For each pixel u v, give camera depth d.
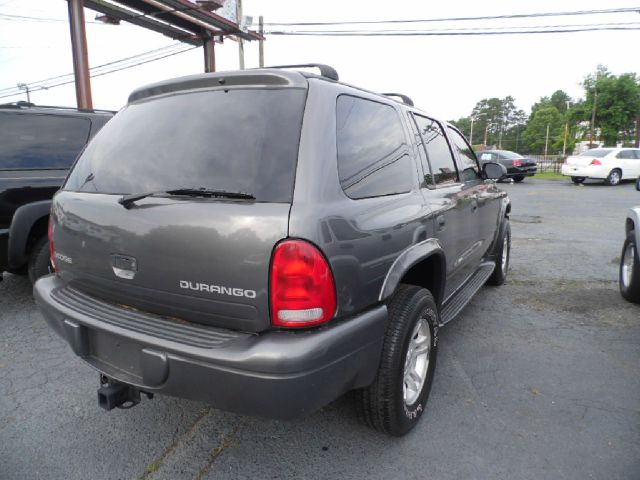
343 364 1.96
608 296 5.13
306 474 2.32
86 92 12.70
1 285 5.34
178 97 2.37
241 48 20.09
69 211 2.42
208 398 1.89
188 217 1.94
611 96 41.16
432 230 2.83
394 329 2.37
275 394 1.77
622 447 2.51
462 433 2.64
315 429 2.67
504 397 3.03
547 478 2.28
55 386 3.18
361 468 2.36
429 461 2.41
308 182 1.90
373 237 2.14
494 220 4.82
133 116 2.50
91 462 2.41
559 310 4.68
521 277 5.93
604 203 14.05
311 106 2.06
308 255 1.80
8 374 3.34
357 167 2.23
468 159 4.28
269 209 1.84
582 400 2.99
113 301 2.32
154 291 2.08
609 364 3.50
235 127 2.09
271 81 2.17
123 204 2.14
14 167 4.61
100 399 2.18
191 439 2.60
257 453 2.48
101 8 14.82
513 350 3.74
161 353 1.94
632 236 4.72
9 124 4.72
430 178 3.09
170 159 2.17
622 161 20.14
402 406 2.45
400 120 2.88
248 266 1.83
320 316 1.86
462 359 3.57
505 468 2.35
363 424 2.60
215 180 2.01
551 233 9.24
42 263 4.50
